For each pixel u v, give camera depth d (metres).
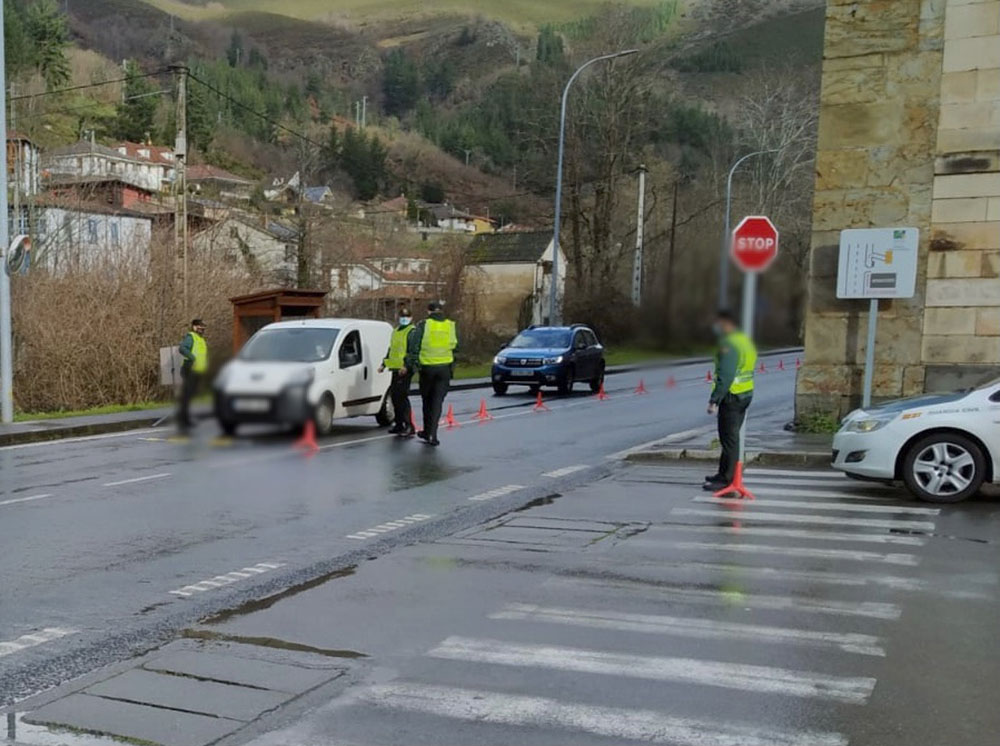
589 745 3.87
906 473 9.23
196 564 6.82
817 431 14.01
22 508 8.88
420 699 4.34
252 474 10.98
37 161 36.16
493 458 12.45
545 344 24.80
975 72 12.98
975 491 9.05
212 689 4.47
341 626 5.41
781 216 45.75
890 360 13.60
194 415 15.61
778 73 59.25
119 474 10.97
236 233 33.53
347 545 7.44
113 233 27.42
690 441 13.52
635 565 6.79
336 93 129.75
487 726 4.05
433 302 13.79
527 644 5.10
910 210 13.41
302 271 38.12
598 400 22.83
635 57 49.84
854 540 7.57
